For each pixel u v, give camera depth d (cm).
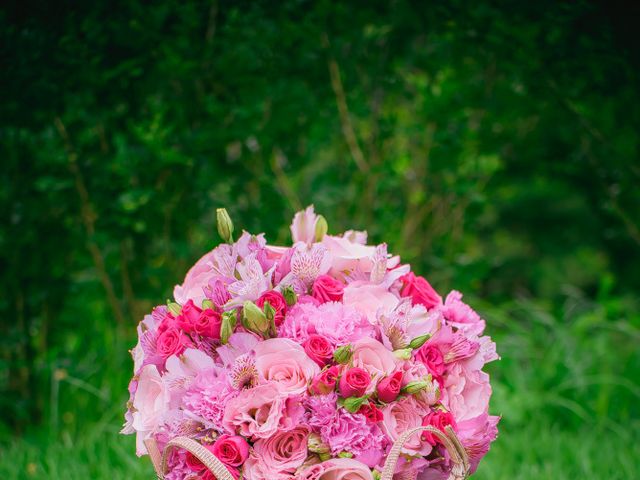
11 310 313
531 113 339
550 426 320
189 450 139
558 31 294
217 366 153
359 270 170
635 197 356
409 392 150
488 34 301
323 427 145
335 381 146
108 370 318
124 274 325
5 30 268
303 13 304
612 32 286
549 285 686
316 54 315
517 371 336
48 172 302
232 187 322
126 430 165
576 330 359
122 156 290
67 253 321
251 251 162
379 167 344
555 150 367
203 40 298
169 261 328
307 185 361
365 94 335
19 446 284
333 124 349
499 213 723
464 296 378
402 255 353
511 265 697
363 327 156
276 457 145
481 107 339
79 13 275
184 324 157
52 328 328
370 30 325
